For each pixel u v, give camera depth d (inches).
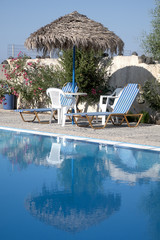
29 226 116.9
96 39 347.6
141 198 147.0
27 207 135.3
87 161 217.6
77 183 169.3
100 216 126.3
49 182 171.5
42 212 130.0
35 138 301.3
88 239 107.3
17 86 566.3
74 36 342.6
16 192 155.3
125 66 453.1
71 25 359.6
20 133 329.1
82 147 262.8
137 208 134.8
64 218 124.0
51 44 359.9
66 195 150.9
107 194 152.9
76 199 145.3
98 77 473.1
